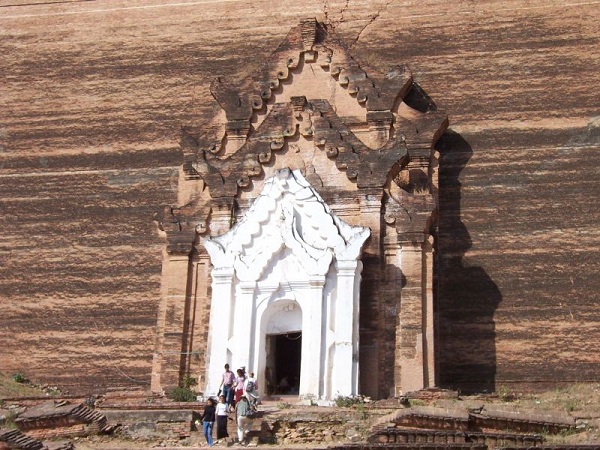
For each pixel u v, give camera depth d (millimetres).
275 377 37156
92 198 45062
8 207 45625
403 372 34938
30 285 44094
